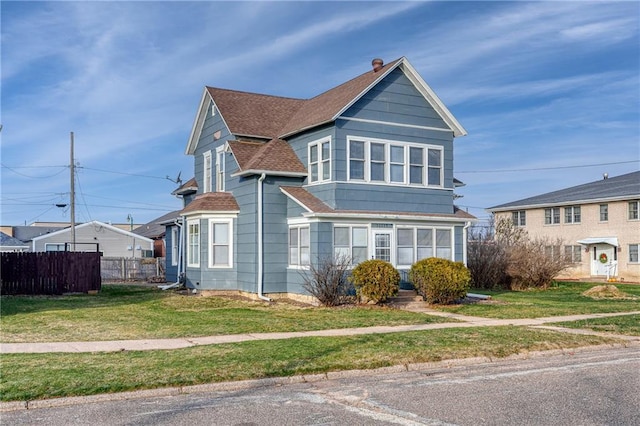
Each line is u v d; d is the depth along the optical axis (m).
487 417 7.31
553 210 43.94
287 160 22.84
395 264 21.77
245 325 15.19
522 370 10.31
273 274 22.12
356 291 19.97
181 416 7.42
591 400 8.12
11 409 7.82
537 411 7.58
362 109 21.72
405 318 16.53
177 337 13.30
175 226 31.61
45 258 25.14
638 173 45.16
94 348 11.84
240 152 23.66
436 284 19.62
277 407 7.85
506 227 37.31
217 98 26.03
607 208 40.09
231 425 7.02
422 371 10.31
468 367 10.67
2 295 24.41
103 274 37.28
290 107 27.34
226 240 23.91
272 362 10.26
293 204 22.03
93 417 7.41
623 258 38.78
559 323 15.73
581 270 41.50
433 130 23.27
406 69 22.56
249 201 22.81
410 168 22.62
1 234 44.84
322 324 15.34
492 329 14.32
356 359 10.62
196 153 28.81
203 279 23.81
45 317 17.00
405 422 7.12
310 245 20.73
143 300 22.19
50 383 8.70
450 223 23.19
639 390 8.71
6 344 12.35
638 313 18.22
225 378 9.22
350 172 21.31
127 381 8.87
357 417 7.34
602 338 13.31
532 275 29.05
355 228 21.12
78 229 49.59
